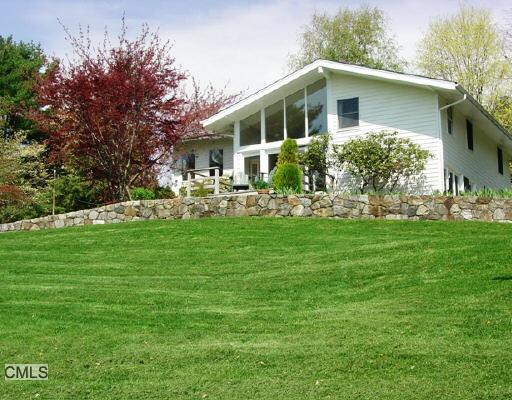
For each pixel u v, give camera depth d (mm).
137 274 13266
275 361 7820
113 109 22984
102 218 21031
